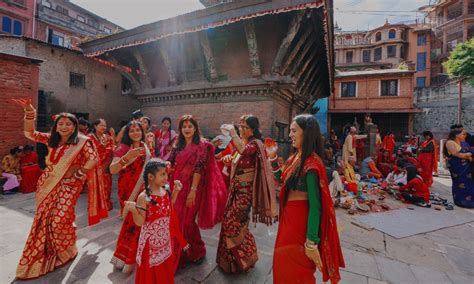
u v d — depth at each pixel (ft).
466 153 17.48
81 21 83.92
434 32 111.34
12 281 7.91
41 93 31.07
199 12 20.61
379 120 67.15
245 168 8.32
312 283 6.17
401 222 14.16
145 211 6.79
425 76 107.55
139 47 30.22
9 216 13.80
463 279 8.63
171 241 7.27
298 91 31.12
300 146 6.48
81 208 15.60
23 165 19.99
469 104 66.08
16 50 30.14
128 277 8.23
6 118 22.30
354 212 15.56
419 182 17.84
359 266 9.32
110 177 15.61
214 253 10.04
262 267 9.03
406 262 9.78
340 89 68.08
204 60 27.35
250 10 18.67
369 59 116.98
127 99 43.16
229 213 8.38
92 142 9.54
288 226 6.34
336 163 28.04
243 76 25.89
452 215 15.67
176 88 27.20
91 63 37.32
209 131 25.98
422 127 75.25
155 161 7.01
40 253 8.24
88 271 8.54
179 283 7.98
